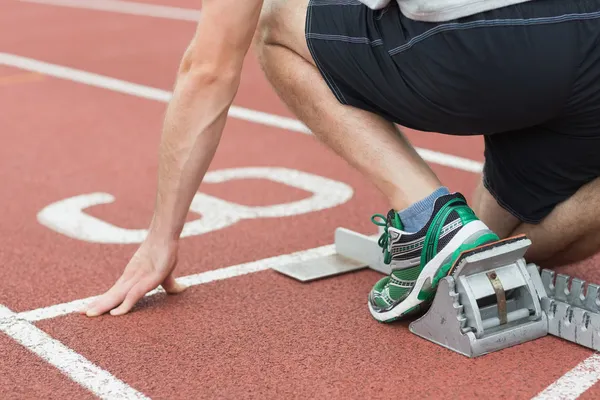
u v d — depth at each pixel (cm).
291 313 290
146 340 270
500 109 245
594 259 333
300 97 273
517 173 283
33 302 303
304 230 384
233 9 259
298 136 568
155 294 309
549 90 238
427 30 238
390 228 262
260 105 662
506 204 292
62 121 616
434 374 245
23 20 1133
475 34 233
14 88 735
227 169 489
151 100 688
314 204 423
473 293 252
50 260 345
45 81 763
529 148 273
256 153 526
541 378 242
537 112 246
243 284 318
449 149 536
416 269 262
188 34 1014
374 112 267
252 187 453
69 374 248
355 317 286
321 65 263
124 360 256
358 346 264
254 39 289
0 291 313
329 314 289
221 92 271
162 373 248
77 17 1153
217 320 285
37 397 236
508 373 245
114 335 273
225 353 260
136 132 584
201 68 267
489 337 254
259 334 273
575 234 282
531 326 263
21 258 347
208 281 322
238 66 270
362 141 264
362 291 309
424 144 550
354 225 390
